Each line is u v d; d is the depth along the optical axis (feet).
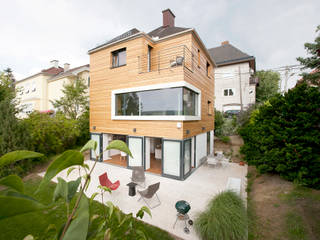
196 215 13.43
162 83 24.39
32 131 30.71
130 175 25.29
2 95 31.83
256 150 21.83
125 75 28.55
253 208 15.69
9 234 12.41
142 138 26.81
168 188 20.68
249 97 62.23
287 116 18.58
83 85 49.19
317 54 27.50
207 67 39.58
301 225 11.85
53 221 13.96
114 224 12.21
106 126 31.63
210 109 40.29
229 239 10.78
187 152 25.09
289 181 18.11
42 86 62.49
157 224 13.83
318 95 16.76
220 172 26.76
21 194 2.33
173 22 41.93
